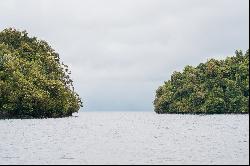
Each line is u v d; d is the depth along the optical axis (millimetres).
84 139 102250
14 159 64625
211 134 116875
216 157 65625
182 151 74188
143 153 71750
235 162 60344
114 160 63469
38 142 93375
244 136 108438
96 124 187250
